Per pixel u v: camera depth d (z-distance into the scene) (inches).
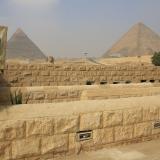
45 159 223.3
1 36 220.7
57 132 228.4
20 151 211.3
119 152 252.4
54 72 602.5
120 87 440.8
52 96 395.5
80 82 628.1
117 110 264.1
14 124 207.9
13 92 346.6
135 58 3159.5
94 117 248.5
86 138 245.4
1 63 223.5
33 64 582.2
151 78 730.8
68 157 234.4
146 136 287.1
